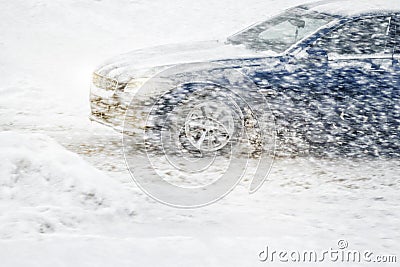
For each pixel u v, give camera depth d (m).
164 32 12.03
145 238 3.63
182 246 3.51
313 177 5.40
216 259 3.37
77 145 6.05
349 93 5.99
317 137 5.98
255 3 13.78
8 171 4.27
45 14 12.12
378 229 4.16
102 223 3.99
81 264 3.16
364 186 5.23
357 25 6.30
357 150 6.12
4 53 9.97
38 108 7.57
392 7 6.64
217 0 13.78
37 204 4.09
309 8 7.02
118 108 5.73
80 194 4.21
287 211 4.50
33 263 3.13
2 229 3.60
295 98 5.84
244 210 4.46
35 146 4.66
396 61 6.21
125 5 13.08
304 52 6.02
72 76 9.23
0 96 7.98
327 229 4.10
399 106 6.10
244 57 5.91
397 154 6.15
